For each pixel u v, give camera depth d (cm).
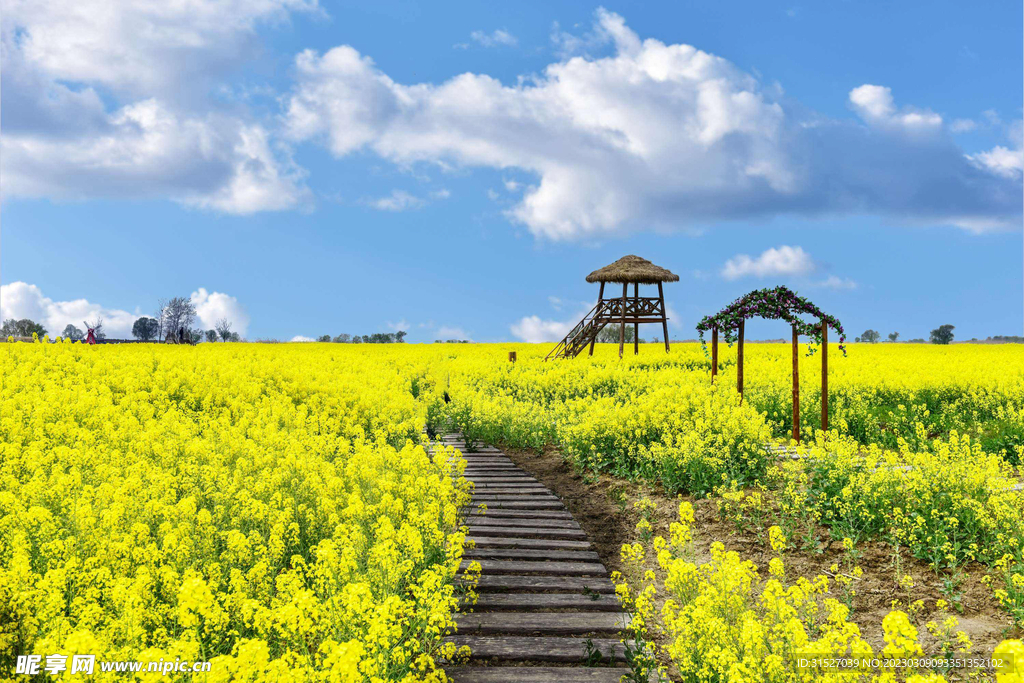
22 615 410
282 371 1786
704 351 1508
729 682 379
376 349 4009
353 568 507
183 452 872
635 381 1883
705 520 790
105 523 541
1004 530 659
